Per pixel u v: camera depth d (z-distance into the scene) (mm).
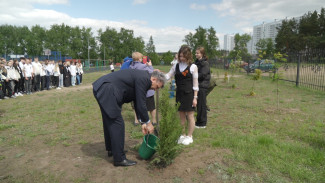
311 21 59875
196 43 61125
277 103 7418
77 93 11523
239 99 8383
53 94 11227
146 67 5094
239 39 59969
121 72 3166
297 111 6320
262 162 3264
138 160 3469
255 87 11789
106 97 3008
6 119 6121
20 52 65438
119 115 3137
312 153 3480
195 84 3846
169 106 3230
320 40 54031
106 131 3492
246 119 5609
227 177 2949
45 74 13000
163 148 3084
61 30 72438
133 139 4473
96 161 3479
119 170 3170
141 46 83625
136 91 3074
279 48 62438
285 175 2963
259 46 62406
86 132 4957
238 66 16219
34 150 3982
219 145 3934
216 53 60812
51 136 4703
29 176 3092
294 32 66562
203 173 3049
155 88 3207
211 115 6051
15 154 3824
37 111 7098
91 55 76688
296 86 11930
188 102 3861
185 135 4234
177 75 3881
